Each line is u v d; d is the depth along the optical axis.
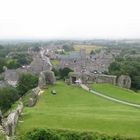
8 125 46.91
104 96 89.31
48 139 44.25
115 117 57.06
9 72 176.38
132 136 45.94
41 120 53.88
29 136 44.59
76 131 46.00
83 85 106.31
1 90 100.56
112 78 114.06
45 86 101.19
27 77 117.44
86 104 75.75
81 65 188.62
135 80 140.75
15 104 88.19
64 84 108.75
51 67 168.00
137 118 56.84
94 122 52.50
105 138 44.88
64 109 66.62
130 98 88.62
